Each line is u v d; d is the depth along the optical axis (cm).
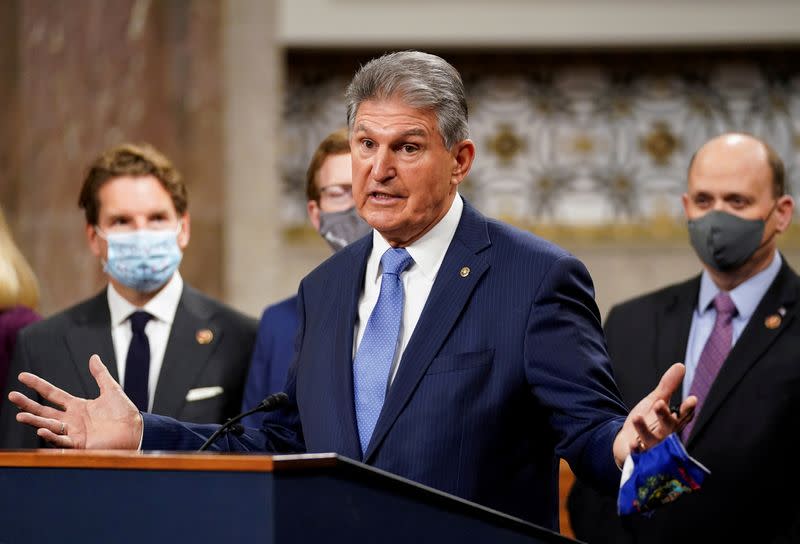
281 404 868
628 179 2423
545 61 2459
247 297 2295
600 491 785
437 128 849
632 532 1203
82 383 1252
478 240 888
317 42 2378
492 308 854
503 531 717
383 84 848
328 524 638
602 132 2441
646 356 1281
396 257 900
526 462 846
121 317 1303
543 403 820
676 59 2441
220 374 1282
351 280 927
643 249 2364
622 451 739
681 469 695
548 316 837
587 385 813
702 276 1316
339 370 880
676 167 2420
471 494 814
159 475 648
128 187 1280
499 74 2461
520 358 834
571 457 794
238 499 625
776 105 2414
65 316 1312
